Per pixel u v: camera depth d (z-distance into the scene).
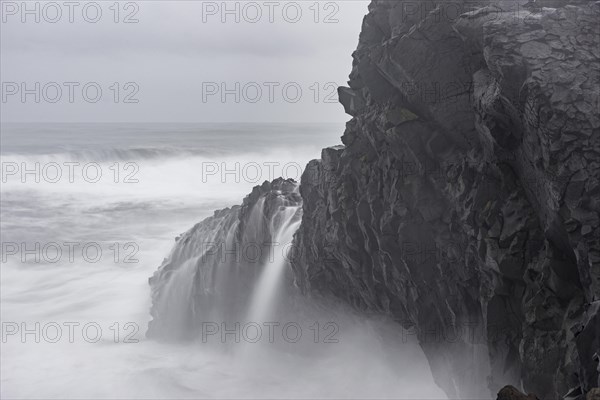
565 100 14.13
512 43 14.92
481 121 16.27
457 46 17.19
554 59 14.57
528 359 15.18
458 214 17.39
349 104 21.95
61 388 23.39
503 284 16.16
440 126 17.81
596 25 15.07
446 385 18.81
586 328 11.88
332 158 21.83
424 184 18.30
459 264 17.67
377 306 21.30
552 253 15.14
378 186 19.64
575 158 14.04
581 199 13.98
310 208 22.98
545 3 16.73
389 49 18.06
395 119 18.28
